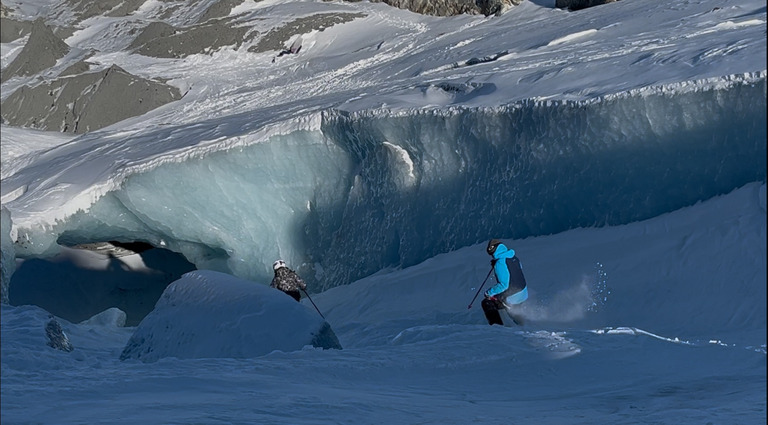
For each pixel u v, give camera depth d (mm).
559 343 7238
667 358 6637
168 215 22828
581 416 4062
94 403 4059
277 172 21797
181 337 7934
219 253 23984
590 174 14555
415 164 18312
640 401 4648
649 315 11414
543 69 19234
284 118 22969
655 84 13500
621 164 14070
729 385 5133
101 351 9273
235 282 8219
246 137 21719
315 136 20906
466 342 7320
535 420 3898
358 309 15773
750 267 11258
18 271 26141
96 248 28000
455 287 15055
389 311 15109
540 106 15258
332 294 17438
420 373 6121
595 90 15188
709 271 11648
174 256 28484
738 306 10703
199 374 5363
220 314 7867
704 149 12992
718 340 8680
